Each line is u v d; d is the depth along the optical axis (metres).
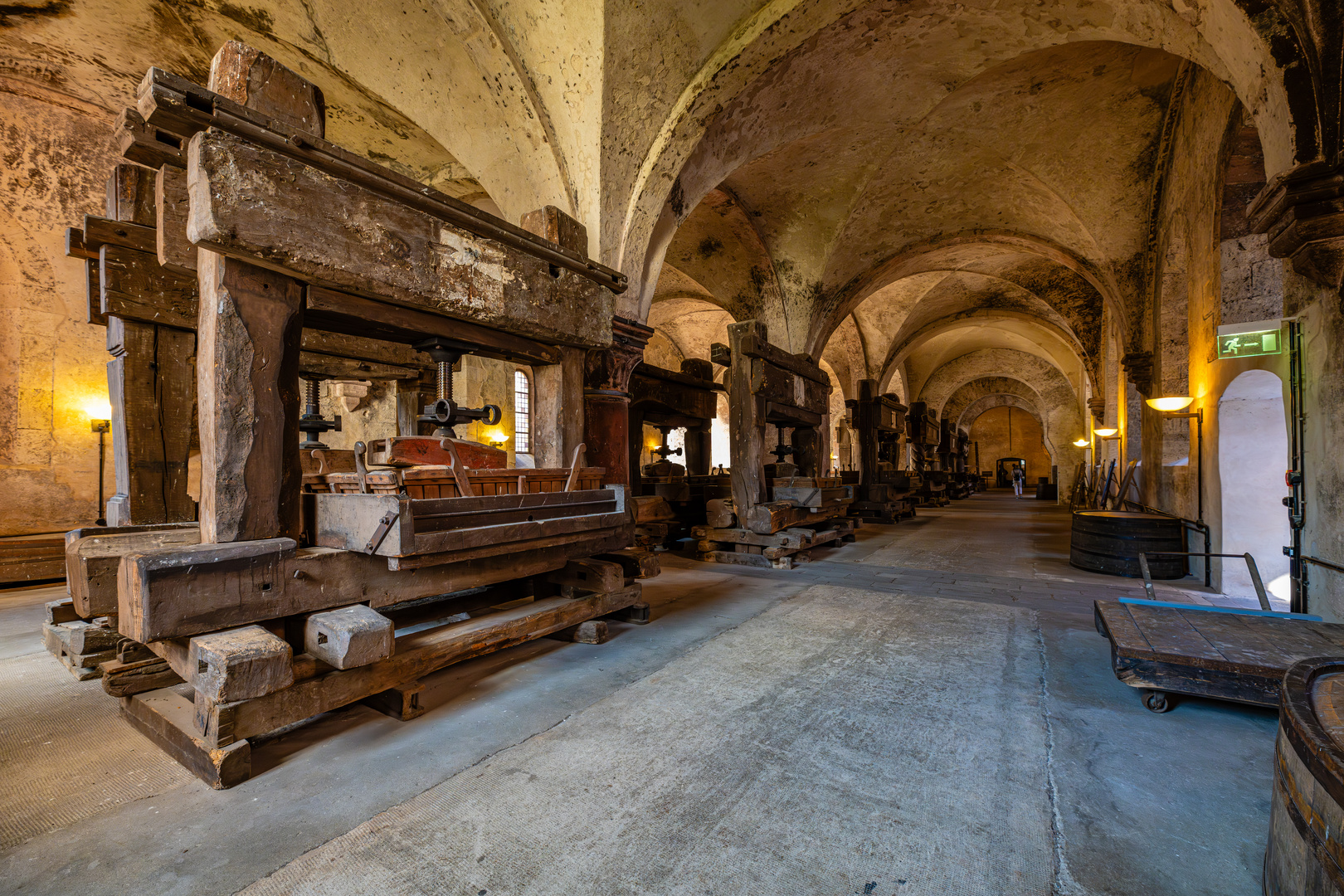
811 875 1.70
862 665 3.53
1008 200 9.70
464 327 3.50
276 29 6.30
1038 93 7.53
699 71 6.04
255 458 2.53
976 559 7.60
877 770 2.30
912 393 23.39
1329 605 3.63
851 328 17.28
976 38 6.15
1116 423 13.06
